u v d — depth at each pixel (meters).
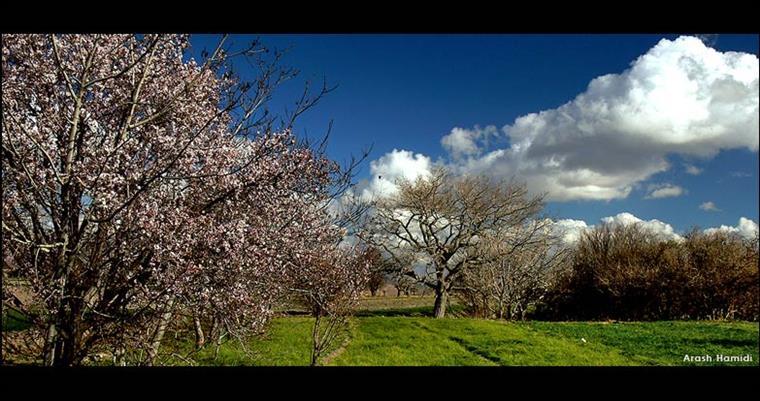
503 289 39.16
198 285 8.57
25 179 7.74
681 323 33.34
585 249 44.28
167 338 13.08
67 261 7.71
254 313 10.34
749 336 26.64
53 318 7.84
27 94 8.64
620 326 30.88
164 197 8.77
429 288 43.69
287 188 10.56
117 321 8.23
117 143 8.58
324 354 17.19
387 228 40.62
